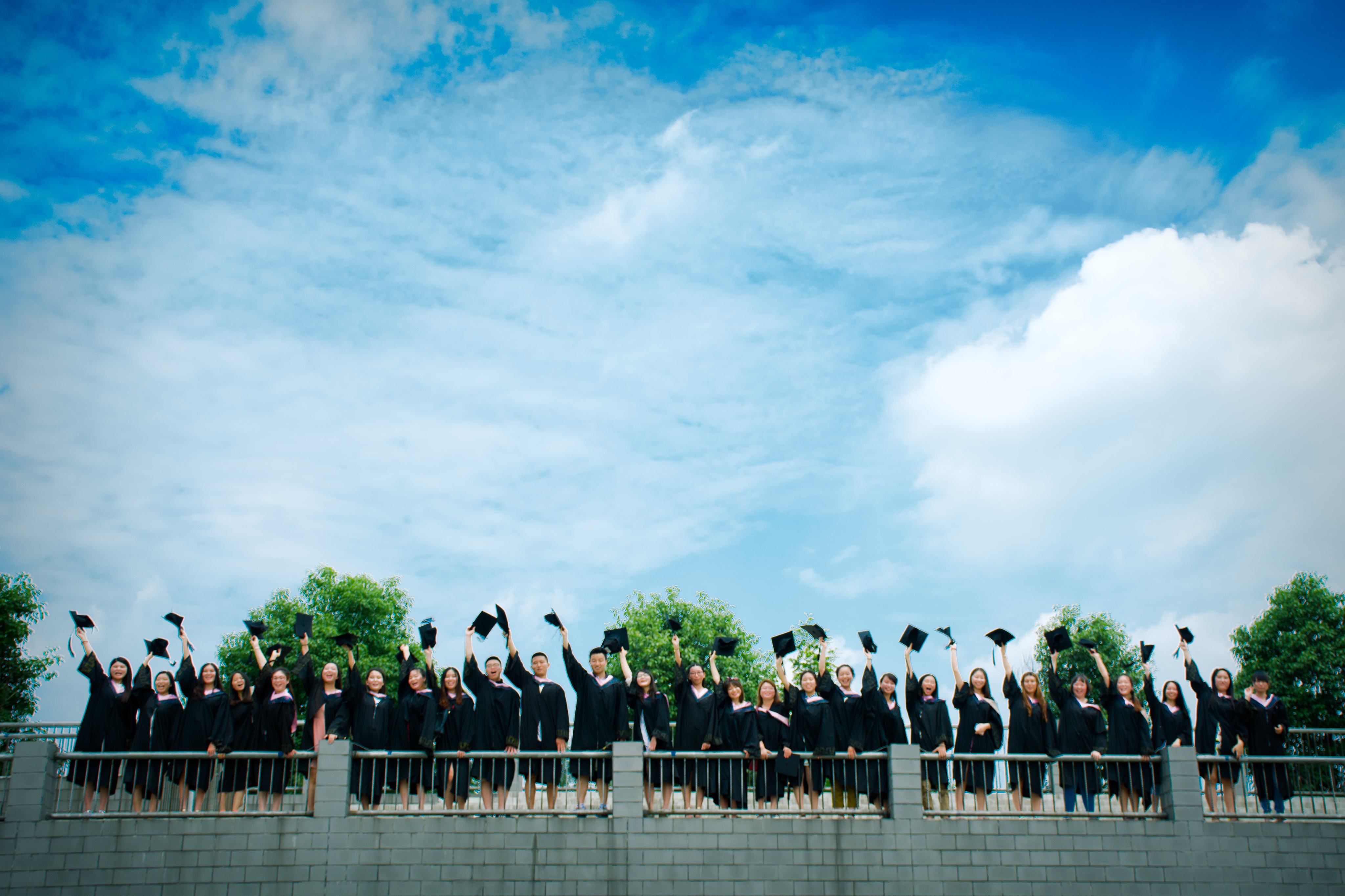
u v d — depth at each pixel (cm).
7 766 1424
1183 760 1334
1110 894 1284
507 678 1362
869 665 1385
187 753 1262
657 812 1290
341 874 1238
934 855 1287
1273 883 1296
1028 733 1366
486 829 1263
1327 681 3125
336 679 1324
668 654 3503
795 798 1446
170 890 1221
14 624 3234
